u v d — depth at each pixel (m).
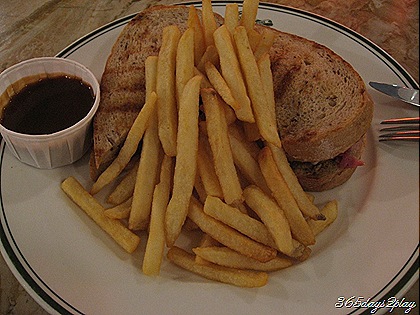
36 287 0.26
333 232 0.30
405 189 0.31
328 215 0.29
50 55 0.40
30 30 0.43
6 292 0.28
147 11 0.37
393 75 0.36
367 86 0.36
